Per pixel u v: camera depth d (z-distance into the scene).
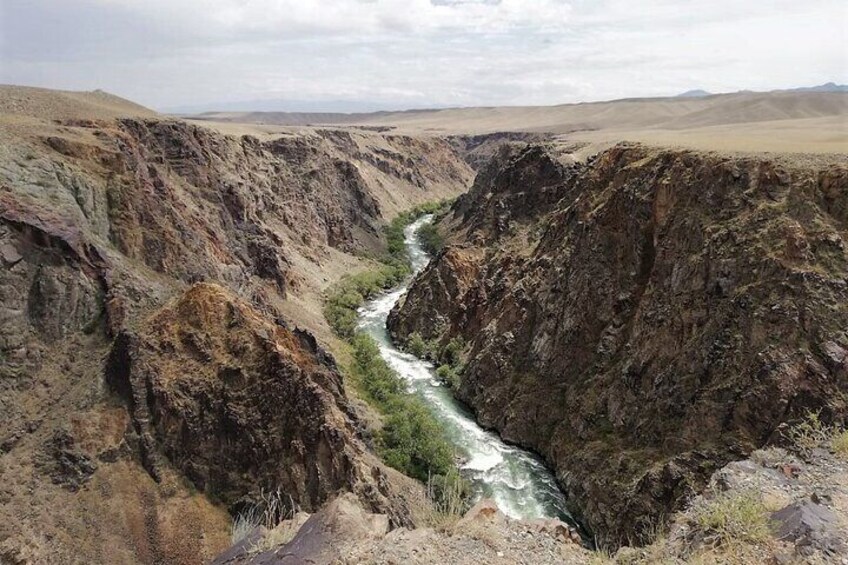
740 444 25.58
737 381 26.98
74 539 23.70
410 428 37.69
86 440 26.95
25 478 24.92
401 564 8.09
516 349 43.31
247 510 26.64
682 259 33.22
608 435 33.19
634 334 34.75
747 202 31.38
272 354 30.25
